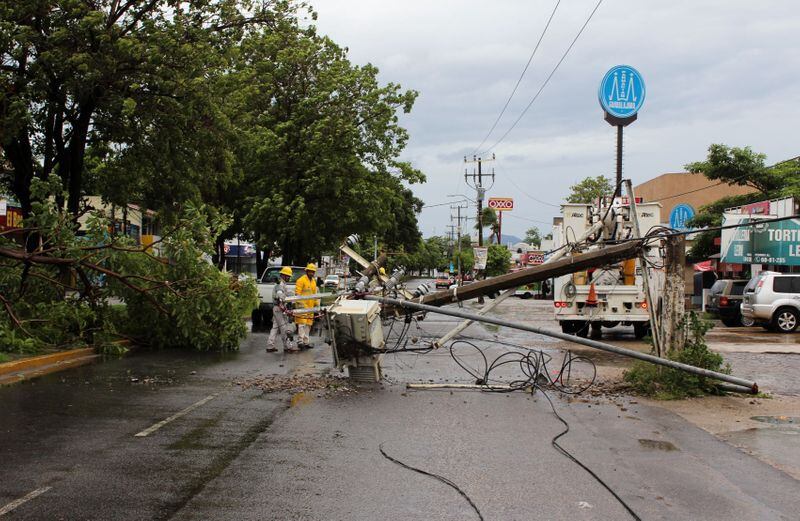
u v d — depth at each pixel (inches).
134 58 684.1
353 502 211.5
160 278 583.8
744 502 215.6
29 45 658.8
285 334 602.9
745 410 365.4
